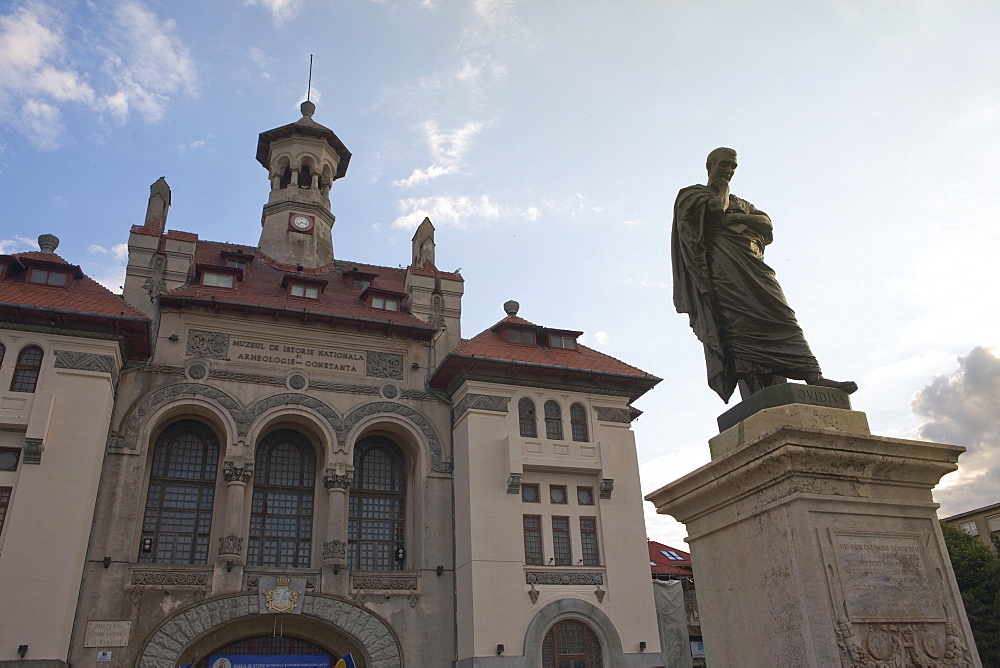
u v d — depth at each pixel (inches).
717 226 362.0
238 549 1131.9
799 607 267.0
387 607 1178.6
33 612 937.5
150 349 1182.9
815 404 317.1
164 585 1078.4
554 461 1282.0
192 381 1215.6
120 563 1066.1
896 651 264.5
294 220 1692.9
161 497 1179.9
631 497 1316.4
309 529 1240.8
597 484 1309.1
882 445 293.0
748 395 343.3
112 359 1107.3
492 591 1162.0
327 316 1306.6
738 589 300.5
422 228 1701.5
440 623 1194.6
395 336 1373.0
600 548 1261.1
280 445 1284.4
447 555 1245.1
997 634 1585.9
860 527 282.5
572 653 1179.9
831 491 284.0
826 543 274.7
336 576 1168.2
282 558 1206.9
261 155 1863.9
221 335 1268.5
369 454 1333.7
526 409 1327.5
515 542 1210.0
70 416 1051.9
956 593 284.0
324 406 1274.6
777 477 287.7
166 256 1316.4
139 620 1047.6
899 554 283.4
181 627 1062.4
